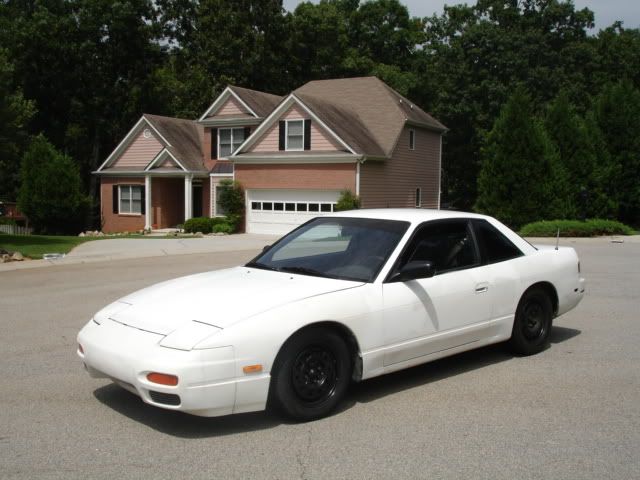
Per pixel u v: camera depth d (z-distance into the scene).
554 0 48.31
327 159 27.69
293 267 5.67
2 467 3.94
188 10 45.72
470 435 4.47
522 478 3.79
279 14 43.78
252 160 29.50
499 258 6.32
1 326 8.23
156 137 33.25
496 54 44.81
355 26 50.44
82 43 39.38
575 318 8.65
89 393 5.42
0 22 38.94
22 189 31.20
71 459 4.07
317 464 4.00
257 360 4.41
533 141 26.92
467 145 47.38
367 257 5.48
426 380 5.80
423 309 5.41
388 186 30.09
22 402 5.18
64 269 14.70
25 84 39.09
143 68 42.31
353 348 5.04
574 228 24.19
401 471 3.89
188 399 4.20
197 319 4.57
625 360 6.48
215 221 30.23
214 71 43.38
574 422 4.71
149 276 13.30
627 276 12.78
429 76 46.66
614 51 47.75
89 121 41.88
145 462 4.03
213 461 4.04
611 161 30.06
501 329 6.20
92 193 41.56
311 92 34.06
